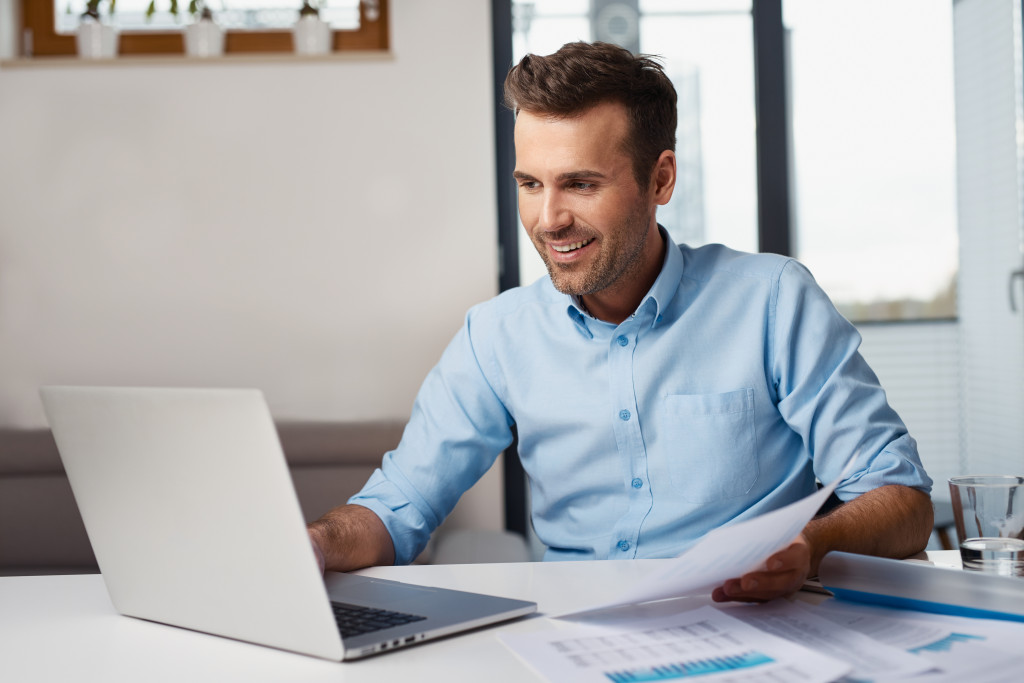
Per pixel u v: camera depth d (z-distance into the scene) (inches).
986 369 106.0
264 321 101.6
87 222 101.1
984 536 35.0
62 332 101.2
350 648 27.6
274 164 101.1
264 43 103.5
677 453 47.6
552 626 30.5
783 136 104.3
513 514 104.3
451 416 51.6
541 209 44.8
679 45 104.7
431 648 28.8
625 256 45.6
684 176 105.4
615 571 38.4
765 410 47.8
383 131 101.2
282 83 100.8
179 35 103.3
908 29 104.3
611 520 48.8
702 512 47.2
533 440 50.9
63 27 104.3
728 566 28.7
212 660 28.5
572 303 49.1
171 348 101.6
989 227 105.5
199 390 27.5
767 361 48.2
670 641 28.0
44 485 92.7
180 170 101.0
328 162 101.2
